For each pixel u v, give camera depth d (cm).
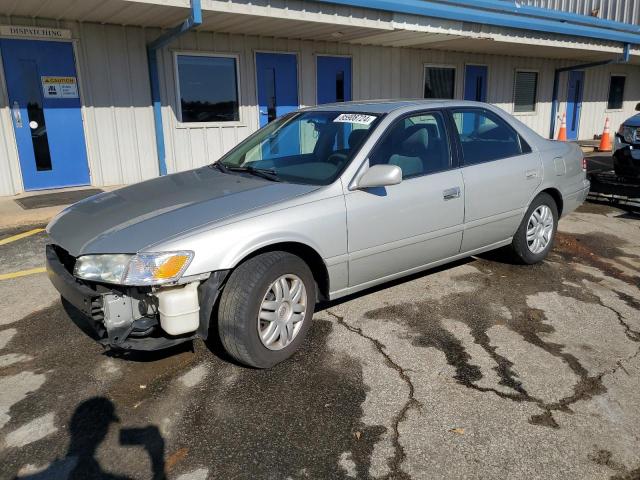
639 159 748
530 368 334
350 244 362
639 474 246
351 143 389
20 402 301
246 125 1007
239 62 973
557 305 429
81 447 264
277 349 330
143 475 245
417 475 244
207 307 302
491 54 1412
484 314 411
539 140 514
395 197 383
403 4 921
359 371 329
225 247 304
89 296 298
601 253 568
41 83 795
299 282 339
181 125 930
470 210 437
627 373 329
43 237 616
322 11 841
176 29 763
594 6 1875
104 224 327
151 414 289
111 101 854
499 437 270
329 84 1109
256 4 773
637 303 434
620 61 1439
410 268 415
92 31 816
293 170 395
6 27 751
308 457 256
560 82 1641
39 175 820
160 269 288
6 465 252
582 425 279
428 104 432
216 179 395
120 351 354
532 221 504
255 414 288
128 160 889
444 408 293
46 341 372
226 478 243
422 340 369
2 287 470
